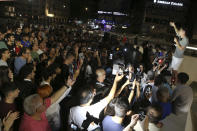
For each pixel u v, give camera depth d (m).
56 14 50.38
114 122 2.35
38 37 8.38
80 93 2.67
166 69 5.09
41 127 2.31
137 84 3.33
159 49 7.60
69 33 12.64
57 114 2.94
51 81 3.96
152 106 2.41
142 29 43.38
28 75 3.43
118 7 51.09
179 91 3.03
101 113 2.78
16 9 36.22
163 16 40.81
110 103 2.54
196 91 4.89
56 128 2.94
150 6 42.41
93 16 58.91
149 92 3.38
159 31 40.62
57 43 6.97
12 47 5.86
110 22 52.31
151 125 2.38
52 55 5.64
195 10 33.09
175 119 2.76
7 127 2.41
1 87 2.78
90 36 13.90
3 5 28.77
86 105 2.66
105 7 53.69
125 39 12.98
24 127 2.22
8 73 3.28
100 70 3.68
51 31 12.02
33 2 41.28
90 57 5.84
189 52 7.68
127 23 49.22
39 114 2.33
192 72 6.84
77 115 2.61
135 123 2.20
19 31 7.39
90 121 2.56
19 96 3.07
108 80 4.05
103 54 6.51
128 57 6.91
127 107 2.32
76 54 6.00
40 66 4.66
